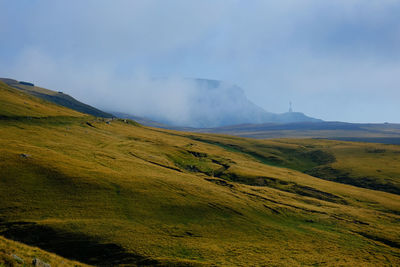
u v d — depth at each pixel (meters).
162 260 48.69
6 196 61.41
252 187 116.94
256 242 63.56
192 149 192.12
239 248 58.56
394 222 91.25
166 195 80.19
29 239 50.16
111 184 78.50
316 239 70.44
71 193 68.94
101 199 69.44
